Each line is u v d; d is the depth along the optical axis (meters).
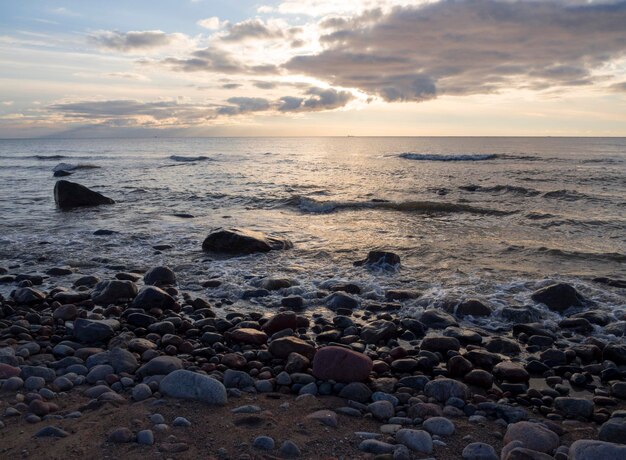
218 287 8.63
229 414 4.02
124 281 7.97
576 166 34.34
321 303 7.80
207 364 5.20
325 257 10.60
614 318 6.89
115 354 5.22
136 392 4.36
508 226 13.66
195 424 3.81
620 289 8.16
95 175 31.81
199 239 12.45
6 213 16.66
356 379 4.79
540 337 6.22
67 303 7.73
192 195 21.06
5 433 3.64
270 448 3.46
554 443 3.65
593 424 4.21
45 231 13.48
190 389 4.30
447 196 19.97
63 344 5.75
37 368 4.84
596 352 5.74
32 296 7.66
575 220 14.09
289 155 60.41
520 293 8.00
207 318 6.83
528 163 37.97
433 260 10.20
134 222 14.88
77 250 11.32
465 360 5.23
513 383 5.00
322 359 4.92
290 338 5.64
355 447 3.52
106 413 3.96
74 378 4.78
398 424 3.98
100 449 3.39
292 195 20.53
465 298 7.63
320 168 36.50
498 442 3.74
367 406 4.32
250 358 5.54
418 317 7.02
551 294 7.46
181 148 91.12
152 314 7.13
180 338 6.00
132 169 36.66
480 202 18.20
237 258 10.58
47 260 10.48
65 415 3.96
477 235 12.54
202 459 3.28
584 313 6.99
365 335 6.28
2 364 4.84
